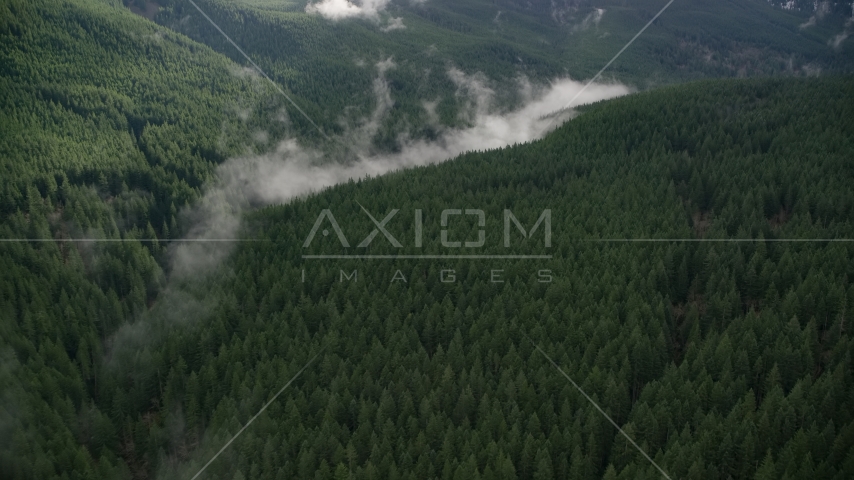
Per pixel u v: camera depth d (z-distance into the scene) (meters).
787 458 57.75
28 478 64.25
